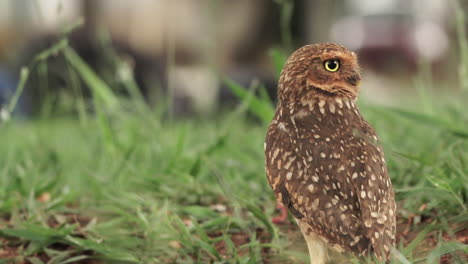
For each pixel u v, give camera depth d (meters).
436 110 12.47
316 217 6.76
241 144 12.32
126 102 13.21
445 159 9.07
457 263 6.80
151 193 9.67
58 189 10.49
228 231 8.63
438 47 30.44
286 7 11.99
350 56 7.38
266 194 9.54
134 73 22.59
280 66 10.37
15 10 30.98
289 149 7.16
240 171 10.61
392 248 6.38
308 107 7.34
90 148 12.32
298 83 7.39
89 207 9.40
